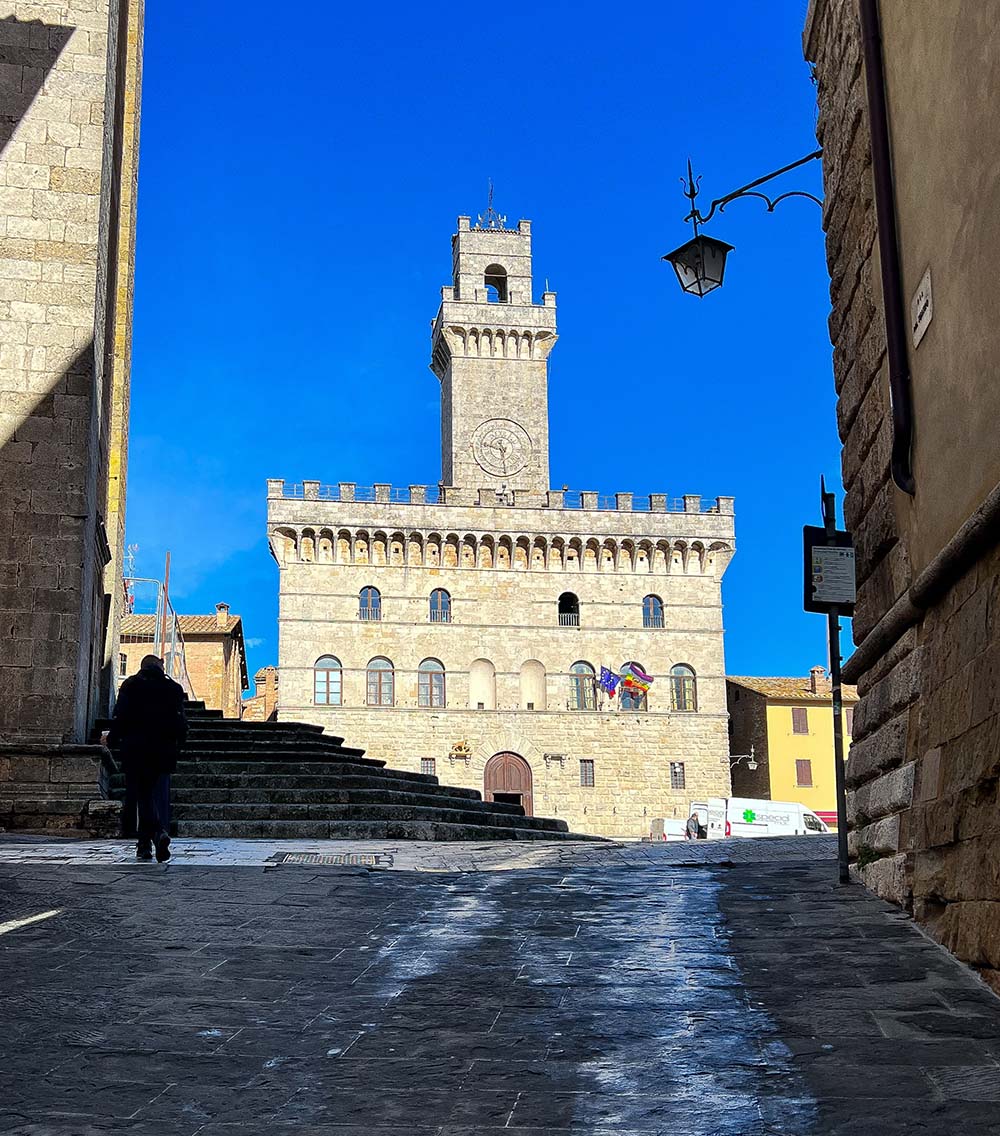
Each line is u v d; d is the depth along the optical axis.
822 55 12.91
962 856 7.64
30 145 20.25
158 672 12.96
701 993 6.86
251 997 6.84
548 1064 5.60
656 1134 4.68
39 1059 5.63
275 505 68.31
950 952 7.65
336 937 8.52
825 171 12.84
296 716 66.56
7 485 19.12
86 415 19.59
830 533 11.87
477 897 10.38
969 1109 4.81
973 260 7.87
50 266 19.94
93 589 22.86
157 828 12.55
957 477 8.36
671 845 15.83
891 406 9.86
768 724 70.94
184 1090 5.25
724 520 71.81
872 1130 4.62
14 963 7.47
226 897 10.02
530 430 81.12
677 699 70.25
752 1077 5.32
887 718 10.39
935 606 8.95
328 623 67.88
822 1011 6.38
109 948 7.97
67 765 17.94
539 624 69.88
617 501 71.62
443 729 67.62
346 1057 5.73
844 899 9.90
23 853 13.02
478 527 69.81
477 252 84.44
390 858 13.63
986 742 7.27
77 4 20.89
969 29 7.80
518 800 67.50
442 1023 6.32
